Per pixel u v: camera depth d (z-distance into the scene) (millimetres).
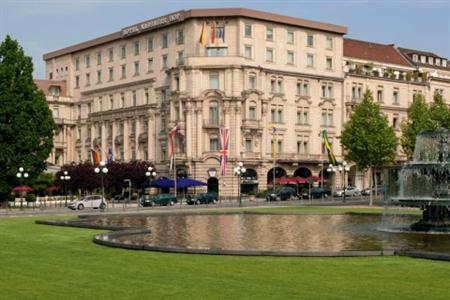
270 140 109938
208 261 23234
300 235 34656
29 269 21906
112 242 28484
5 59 87375
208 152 104188
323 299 16797
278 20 110688
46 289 18312
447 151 40719
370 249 27406
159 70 115375
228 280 19422
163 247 26203
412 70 135750
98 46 130875
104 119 127812
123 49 124500
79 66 137125
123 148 123000
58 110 137250
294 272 20766
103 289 18219
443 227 36750
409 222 44625
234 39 106938
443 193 37844
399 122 127812
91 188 107562
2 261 23906
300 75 114125
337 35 119750
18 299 17031
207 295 17312
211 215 54531
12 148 84750
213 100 104625
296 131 113562
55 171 118688
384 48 137375
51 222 43719
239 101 104125
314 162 113812
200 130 104500
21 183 82375
